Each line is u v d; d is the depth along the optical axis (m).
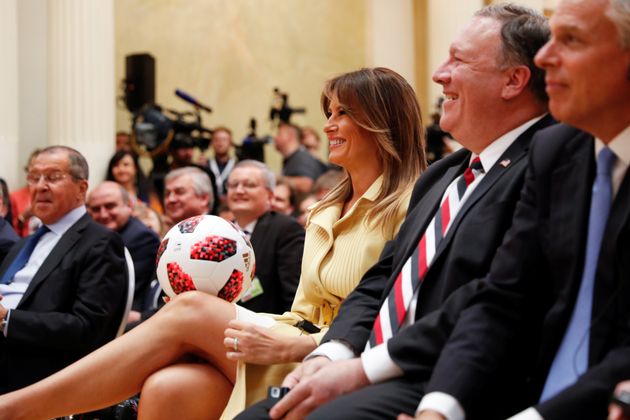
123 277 3.89
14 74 8.25
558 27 1.93
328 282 2.99
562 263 2.00
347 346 2.45
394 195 3.01
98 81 8.67
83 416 3.33
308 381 2.23
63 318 3.71
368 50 12.05
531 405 2.04
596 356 1.89
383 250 2.73
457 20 10.74
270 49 12.15
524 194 2.15
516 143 2.42
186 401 2.77
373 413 2.07
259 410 2.31
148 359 2.81
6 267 4.15
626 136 1.93
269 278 4.36
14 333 3.66
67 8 8.62
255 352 2.70
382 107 3.07
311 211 3.22
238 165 5.09
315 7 12.21
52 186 4.05
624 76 1.88
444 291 2.29
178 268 2.96
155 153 8.41
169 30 11.67
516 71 2.45
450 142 8.33
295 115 12.12
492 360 2.02
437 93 10.85
